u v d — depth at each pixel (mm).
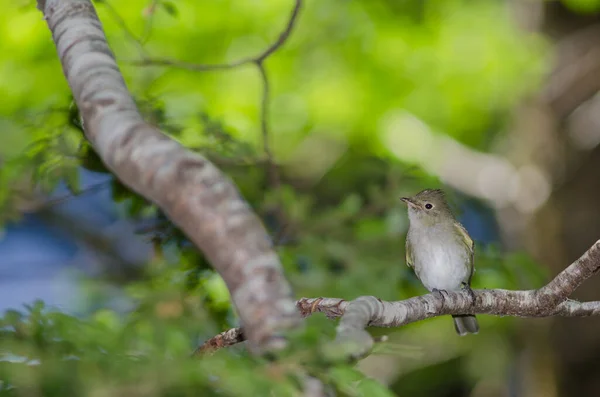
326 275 10859
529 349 15859
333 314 6453
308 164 17469
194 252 8852
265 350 3496
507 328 16047
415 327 16094
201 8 14648
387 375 16344
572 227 15734
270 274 3459
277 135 16484
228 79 15281
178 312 8586
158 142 3512
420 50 15539
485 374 16625
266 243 3480
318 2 15328
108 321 9211
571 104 16188
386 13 15719
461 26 15750
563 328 15625
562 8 16609
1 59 14133
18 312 4527
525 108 16328
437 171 16250
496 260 11391
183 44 14984
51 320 4461
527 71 15602
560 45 16484
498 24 15930
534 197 15906
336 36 15688
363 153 17000
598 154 15953
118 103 3918
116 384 3701
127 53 13656
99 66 4270
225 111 15281
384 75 15773
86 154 8500
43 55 14055
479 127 17625
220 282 9516
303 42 15672
